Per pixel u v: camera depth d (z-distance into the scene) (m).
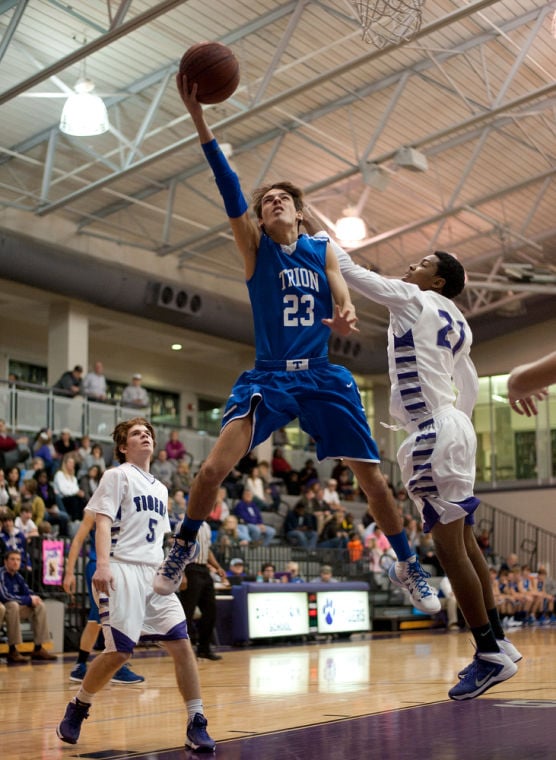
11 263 16.48
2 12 12.00
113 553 4.10
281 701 5.75
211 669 8.85
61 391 17.39
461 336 4.27
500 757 3.20
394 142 16.86
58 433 17.23
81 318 18.97
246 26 13.18
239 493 18.97
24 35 12.70
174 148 14.04
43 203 16.02
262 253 3.88
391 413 4.25
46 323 21.34
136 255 18.84
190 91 3.68
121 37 12.15
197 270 20.16
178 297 19.14
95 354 22.50
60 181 16.34
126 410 18.72
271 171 17.22
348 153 16.83
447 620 17.95
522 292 21.52
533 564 23.50
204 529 10.12
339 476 22.86
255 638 12.98
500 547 24.11
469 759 3.18
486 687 3.90
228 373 25.84
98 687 4.06
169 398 24.48
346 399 3.79
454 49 14.39
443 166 17.62
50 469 15.58
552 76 15.32
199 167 16.59
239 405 3.68
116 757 3.63
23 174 16.06
